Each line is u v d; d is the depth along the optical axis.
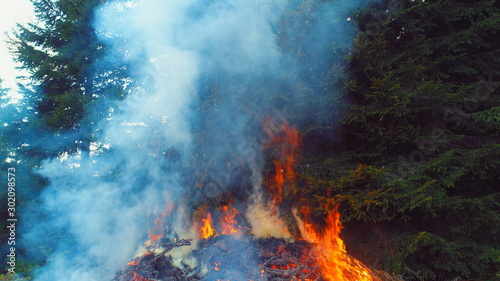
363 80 3.68
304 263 3.04
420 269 3.33
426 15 3.50
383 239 3.49
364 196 3.19
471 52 3.71
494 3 3.66
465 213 3.34
